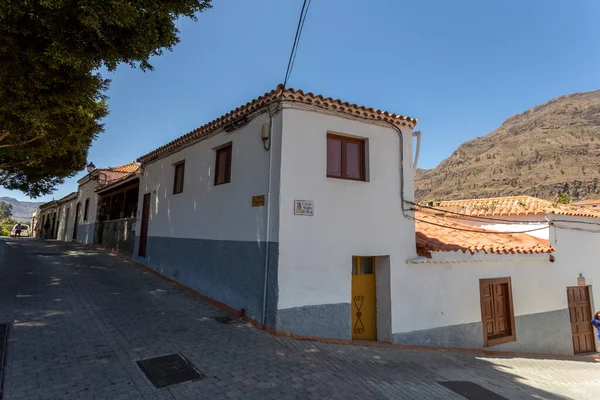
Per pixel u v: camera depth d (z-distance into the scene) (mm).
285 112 6203
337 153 6844
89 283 8406
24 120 6027
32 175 15828
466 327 7781
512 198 11539
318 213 6293
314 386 4078
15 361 4109
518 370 6387
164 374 4059
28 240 23031
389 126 7375
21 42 4852
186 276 8594
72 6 4551
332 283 6285
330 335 6156
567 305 9539
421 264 7371
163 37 5773
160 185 10703
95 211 18000
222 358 4648
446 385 4645
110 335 5168
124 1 4609
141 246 11711
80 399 3432
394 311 6891
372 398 3924
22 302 6402
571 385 5730
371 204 6906
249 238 6617
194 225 8547
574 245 9961
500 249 8273
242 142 7164
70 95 6137
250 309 6348
